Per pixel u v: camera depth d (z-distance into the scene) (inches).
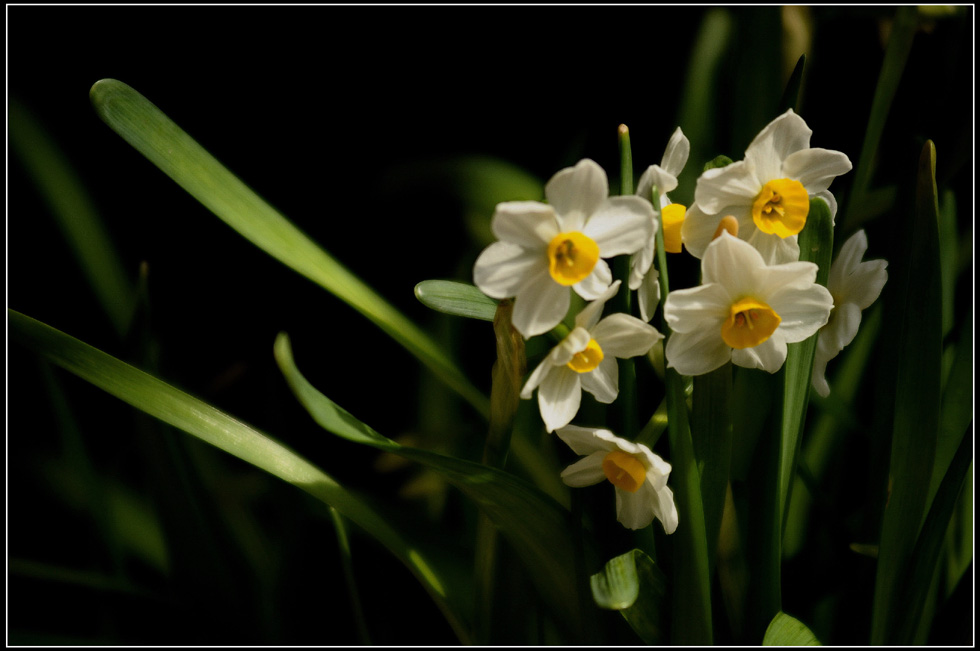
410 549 32.5
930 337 31.3
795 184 30.6
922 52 37.8
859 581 32.9
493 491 30.8
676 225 30.9
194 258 46.9
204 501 33.3
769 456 31.2
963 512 34.2
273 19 45.3
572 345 30.0
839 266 31.7
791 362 31.4
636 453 30.5
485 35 47.8
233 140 46.8
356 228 47.9
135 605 33.3
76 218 37.7
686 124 39.8
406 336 33.1
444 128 49.1
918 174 31.1
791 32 40.2
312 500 34.5
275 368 37.4
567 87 49.0
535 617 32.5
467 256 40.1
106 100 31.3
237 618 33.5
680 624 31.0
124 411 36.5
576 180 29.6
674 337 30.4
